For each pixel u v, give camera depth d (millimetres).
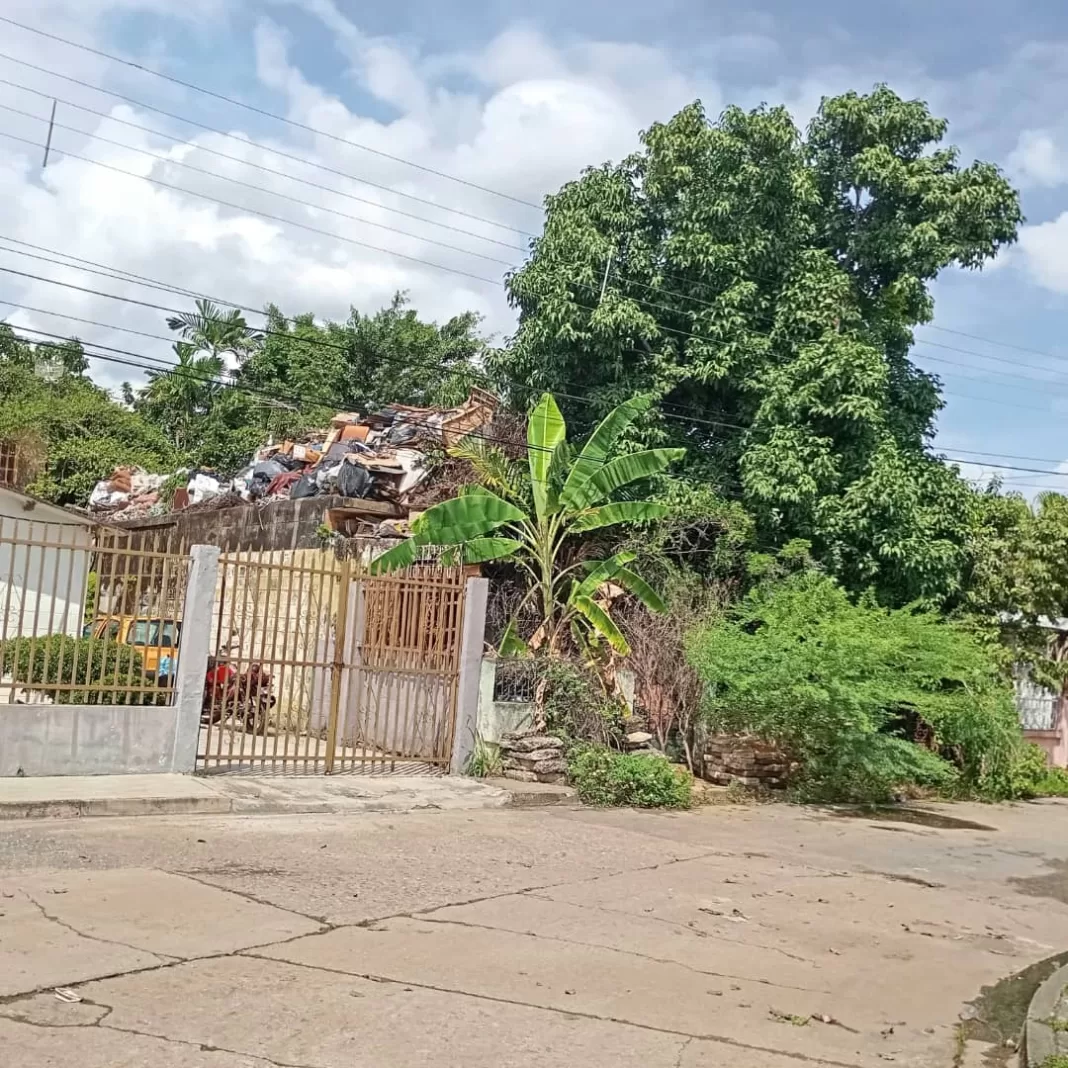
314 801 11062
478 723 13812
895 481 18078
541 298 19422
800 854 11250
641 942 7125
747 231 19297
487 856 9430
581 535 17844
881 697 15148
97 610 11297
